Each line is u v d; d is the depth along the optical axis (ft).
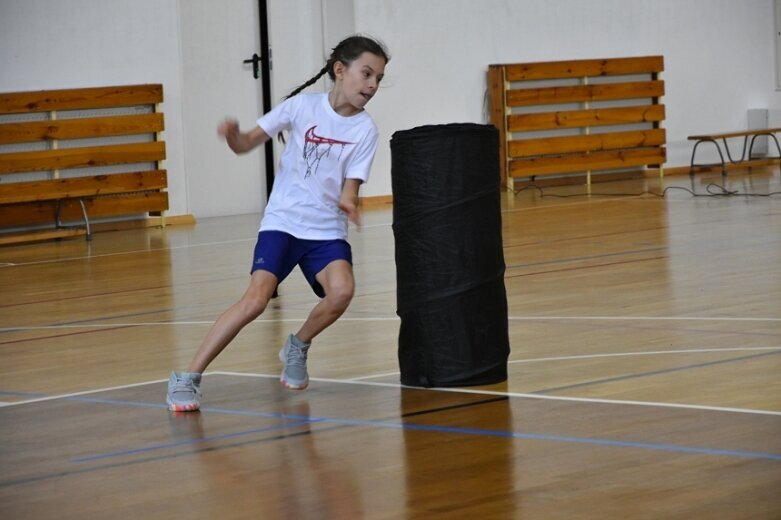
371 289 26.37
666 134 58.90
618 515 10.15
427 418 14.26
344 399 15.62
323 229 15.69
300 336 16.10
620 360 17.43
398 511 10.57
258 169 49.52
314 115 15.56
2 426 14.82
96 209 43.11
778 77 61.77
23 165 41.22
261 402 15.65
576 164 54.85
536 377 16.49
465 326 16.03
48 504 11.28
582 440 12.78
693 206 42.34
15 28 41.96
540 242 33.94
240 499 11.18
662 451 12.16
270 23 48.96
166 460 12.76
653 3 58.08
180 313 24.43
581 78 55.42
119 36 44.09
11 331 22.98
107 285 29.22
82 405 15.96
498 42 53.78
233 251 35.68
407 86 51.42
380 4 50.65
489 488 11.14
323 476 11.85
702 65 59.82
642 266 28.02
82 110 43.09
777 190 47.26
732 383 15.44
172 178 45.60
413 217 16.07
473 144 16.12
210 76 47.85
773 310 21.30
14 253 37.55
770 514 10.00
